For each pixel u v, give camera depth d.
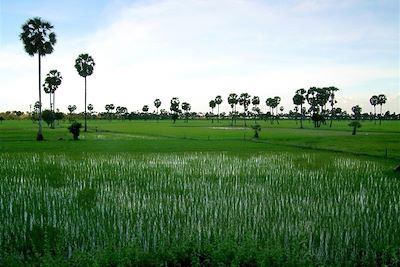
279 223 16.28
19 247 13.70
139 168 32.47
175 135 83.00
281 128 123.25
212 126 142.12
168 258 11.87
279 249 11.78
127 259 11.41
